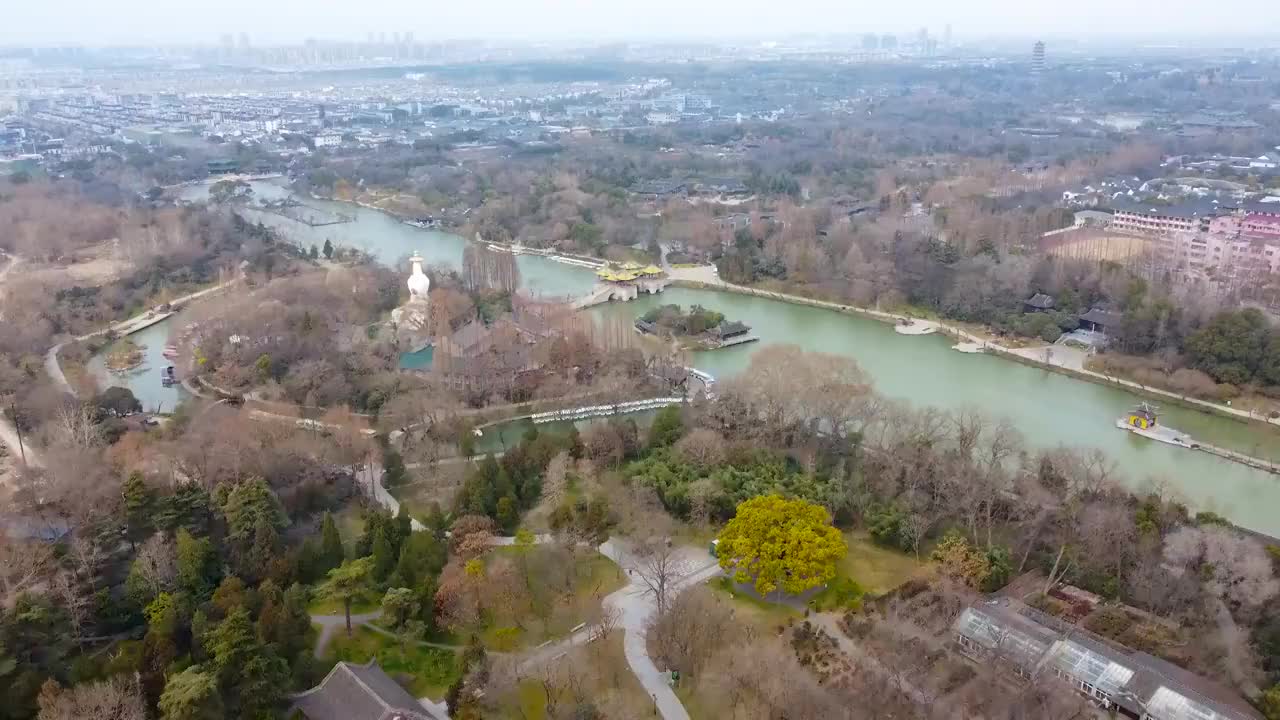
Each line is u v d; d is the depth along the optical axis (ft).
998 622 627.05
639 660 615.57
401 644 625.41
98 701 503.61
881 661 602.85
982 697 564.30
